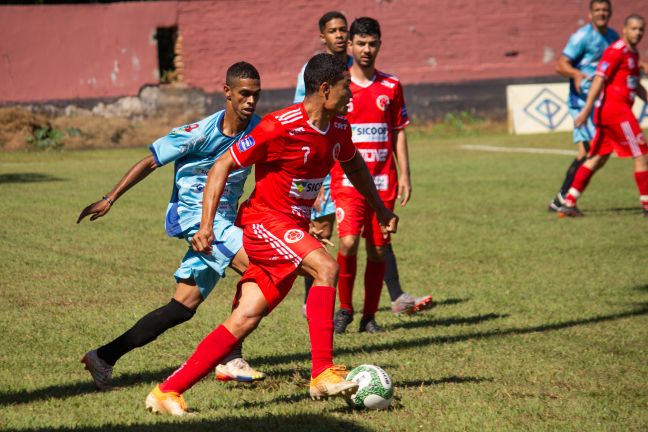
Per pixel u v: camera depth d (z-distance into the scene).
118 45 69.50
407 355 16.55
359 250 28.52
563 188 34.53
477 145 64.62
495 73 78.19
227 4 72.19
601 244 28.47
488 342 17.62
